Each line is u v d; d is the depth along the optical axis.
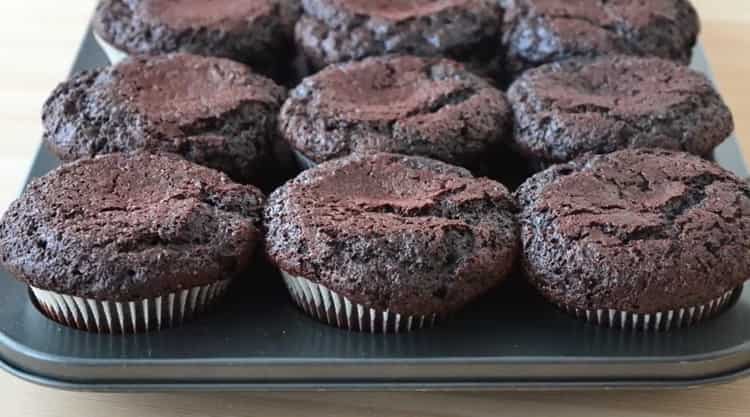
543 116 0.52
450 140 0.51
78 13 0.67
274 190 0.51
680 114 0.51
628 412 0.45
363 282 0.44
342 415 0.44
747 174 0.52
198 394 0.45
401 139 0.50
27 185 0.48
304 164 0.52
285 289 0.47
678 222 0.45
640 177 0.48
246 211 0.47
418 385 0.43
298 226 0.45
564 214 0.46
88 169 0.48
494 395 0.45
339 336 0.45
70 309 0.45
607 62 0.55
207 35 0.58
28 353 0.44
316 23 0.58
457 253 0.45
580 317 0.46
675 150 0.51
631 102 0.52
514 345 0.44
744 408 0.45
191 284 0.44
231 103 0.52
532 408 0.45
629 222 0.45
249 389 0.43
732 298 0.46
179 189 0.47
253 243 0.46
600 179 0.48
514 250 0.46
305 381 0.44
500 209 0.47
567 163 0.49
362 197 0.47
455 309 0.45
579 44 0.57
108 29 0.59
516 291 0.47
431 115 0.51
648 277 0.44
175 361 0.43
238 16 0.59
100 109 0.51
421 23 0.57
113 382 0.43
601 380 0.44
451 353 0.44
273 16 0.60
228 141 0.51
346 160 0.48
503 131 0.52
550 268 0.45
